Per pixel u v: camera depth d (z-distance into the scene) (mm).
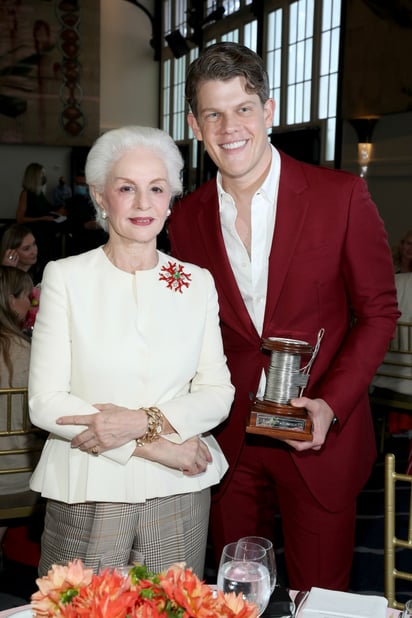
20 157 14797
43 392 1747
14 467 2854
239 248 2104
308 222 2055
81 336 1751
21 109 14570
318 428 1939
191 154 14797
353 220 2045
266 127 2043
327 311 2115
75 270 1785
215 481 1882
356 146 9227
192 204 2199
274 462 2184
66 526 1791
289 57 10859
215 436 2215
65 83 14703
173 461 1767
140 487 1751
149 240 1775
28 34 14438
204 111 1979
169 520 1803
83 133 14859
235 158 1981
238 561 1320
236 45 1959
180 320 1818
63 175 14992
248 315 2125
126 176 1740
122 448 1724
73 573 1094
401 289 4289
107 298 1774
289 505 2217
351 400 2023
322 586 2209
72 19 14602
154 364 1773
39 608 1068
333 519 2166
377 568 3332
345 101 9203
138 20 15930
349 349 2072
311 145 10188
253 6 11688
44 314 1772
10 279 3002
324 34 9945
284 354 1941
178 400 1792
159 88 16219
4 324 2879
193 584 1028
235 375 2160
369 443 2246
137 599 1021
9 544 3281
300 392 2049
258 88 1953
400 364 4172
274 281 2068
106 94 15961
